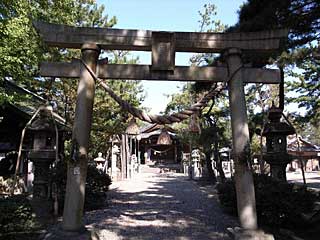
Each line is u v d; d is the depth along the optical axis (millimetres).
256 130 10289
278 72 6070
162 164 38312
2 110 12344
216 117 16078
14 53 9547
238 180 5637
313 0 6895
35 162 9453
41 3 11445
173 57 5863
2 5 9344
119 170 22500
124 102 5863
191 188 15906
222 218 8156
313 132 53969
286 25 7043
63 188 8266
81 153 5531
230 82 5930
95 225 7320
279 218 6969
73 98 15391
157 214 8711
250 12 7242
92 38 5859
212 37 6016
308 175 30641
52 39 5797
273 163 9828
